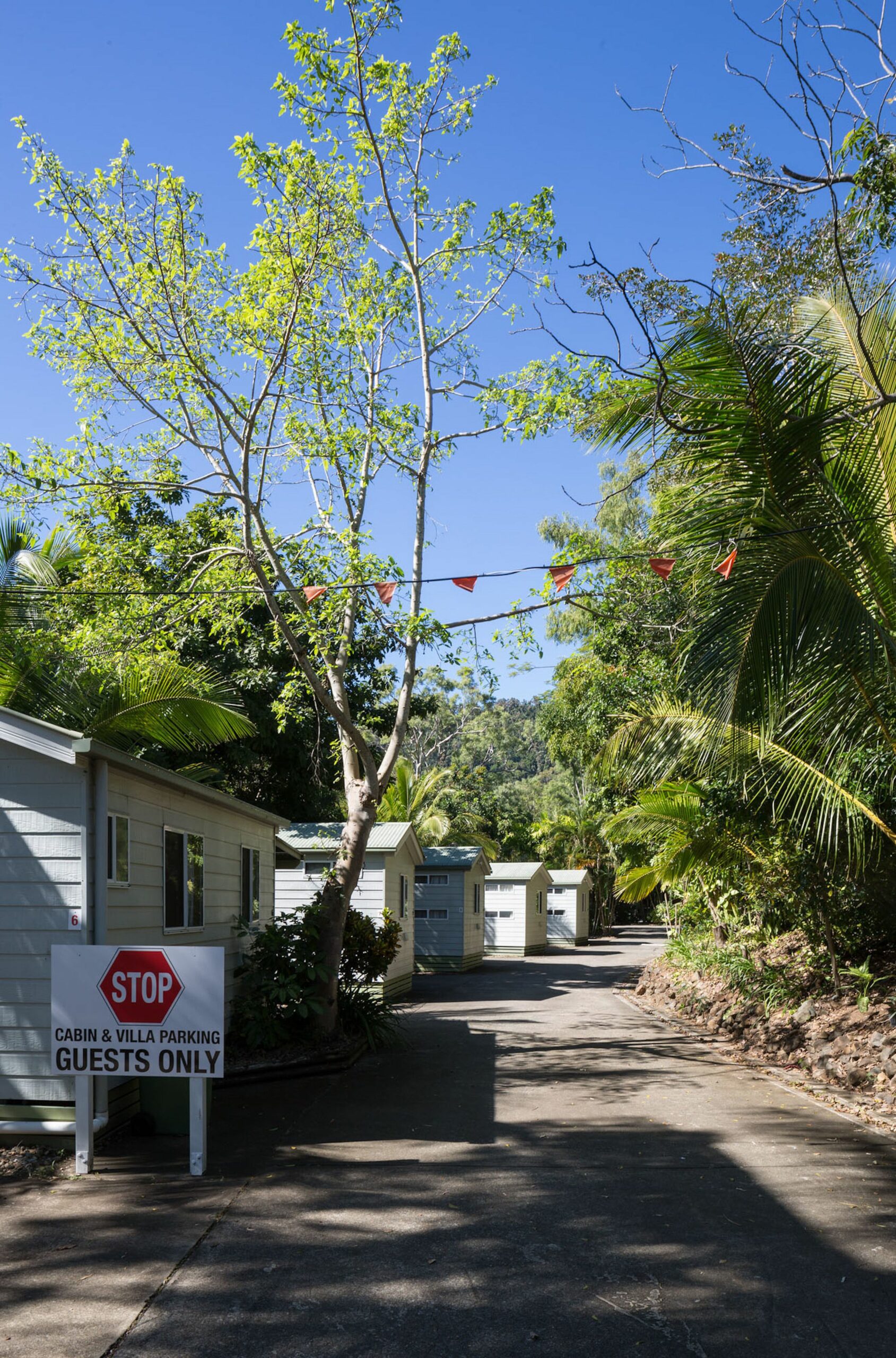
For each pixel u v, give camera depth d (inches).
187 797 419.5
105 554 482.6
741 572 319.0
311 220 457.4
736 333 315.3
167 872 391.5
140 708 497.0
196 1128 280.2
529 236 505.0
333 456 494.9
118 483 464.1
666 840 616.1
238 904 508.7
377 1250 221.3
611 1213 244.2
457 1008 724.0
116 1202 255.4
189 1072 279.9
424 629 454.9
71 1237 230.2
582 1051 500.7
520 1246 223.1
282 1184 270.4
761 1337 179.0
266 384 451.2
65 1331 182.5
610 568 459.5
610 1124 336.5
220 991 280.8
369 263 507.2
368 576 458.3
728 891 663.8
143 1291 200.2
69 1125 300.2
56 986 284.0
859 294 364.2
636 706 569.3
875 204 271.7
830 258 384.8
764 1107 358.6
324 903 491.8
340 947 491.5
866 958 494.6
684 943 760.3
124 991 282.2
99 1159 296.5
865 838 427.8
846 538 343.3
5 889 313.7
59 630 488.1
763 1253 217.0
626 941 1833.2
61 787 315.6
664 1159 291.3
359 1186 268.7
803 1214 241.1
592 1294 197.6
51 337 454.9
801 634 312.2
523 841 1929.1
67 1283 204.4
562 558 464.1
